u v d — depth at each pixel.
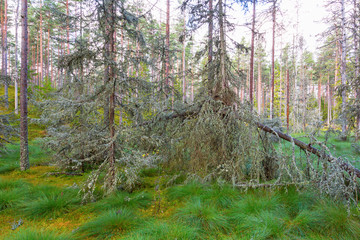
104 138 5.03
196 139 5.05
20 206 4.44
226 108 5.32
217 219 3.62
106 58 4.59
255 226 3.32
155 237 3.14
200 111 5.11
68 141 5.07
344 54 12.51
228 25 5.91
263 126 5.25
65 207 4.52
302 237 3.12
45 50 34.19
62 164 5.71
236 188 4.93
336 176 3.79
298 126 13.77
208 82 5.96
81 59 4.70
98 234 3.59
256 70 32.06
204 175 5.18
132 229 3.64
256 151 4.78
